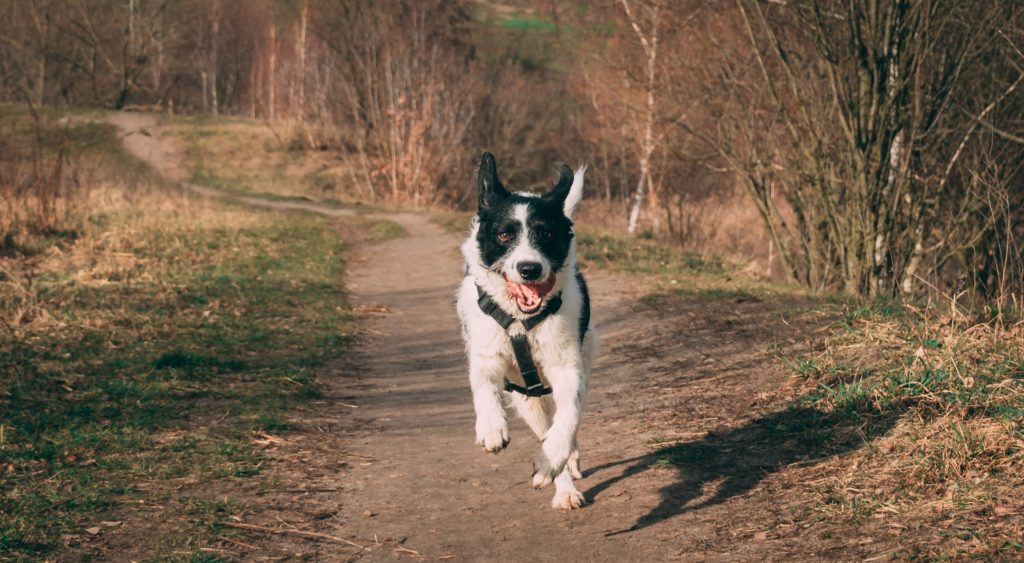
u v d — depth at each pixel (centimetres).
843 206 1407
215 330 989
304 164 4619
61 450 555
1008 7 1268
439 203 3866
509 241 474
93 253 1388
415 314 1213
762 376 692
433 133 3900
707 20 1708
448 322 1154
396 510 491
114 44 6431
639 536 433
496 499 508
